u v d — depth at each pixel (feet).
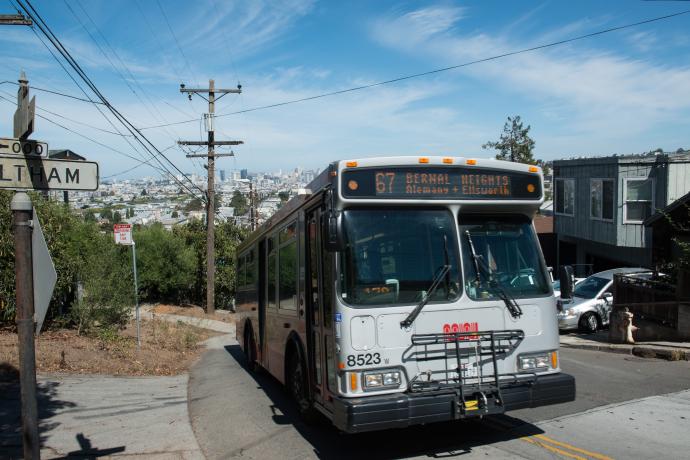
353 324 19.61
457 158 21.62
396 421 18.81
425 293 20.54
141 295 75.00
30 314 15.47
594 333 58.95
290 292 28.04
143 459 21.86
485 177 21.95
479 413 19.63
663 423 23.62
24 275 15.43
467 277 21.18
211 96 97.19
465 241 21.62
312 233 23.82
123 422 27.17
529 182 22.59
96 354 43.68
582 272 95.86
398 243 20.75
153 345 55.11
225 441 24.18
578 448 20.77
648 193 76.89
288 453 22.24
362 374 19.43
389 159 20.86
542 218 115.65
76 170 16.74
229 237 132.57
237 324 51.44
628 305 48.85
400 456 21.07
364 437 23.66
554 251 97.60
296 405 28.60
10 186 15.81
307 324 24.20
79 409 29.25
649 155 78.43
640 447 20.72
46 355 40.01
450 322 20.53
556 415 25.31
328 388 21.15
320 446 22.89
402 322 19.94
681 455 19.79
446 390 19.62
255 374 41.98
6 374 34.27
